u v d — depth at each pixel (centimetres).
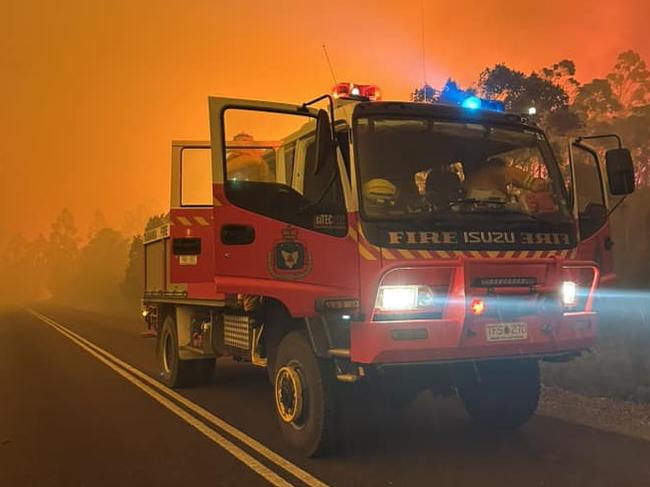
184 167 965
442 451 649
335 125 601
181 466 626
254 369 1275
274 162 688
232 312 834
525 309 592
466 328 562
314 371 618
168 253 1055
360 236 558
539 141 654
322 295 584
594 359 1180
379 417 796
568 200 643
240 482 571
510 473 577
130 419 834
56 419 842
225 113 640
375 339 542
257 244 619
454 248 573
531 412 708
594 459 615
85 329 2712
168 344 1108
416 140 602
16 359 1541
